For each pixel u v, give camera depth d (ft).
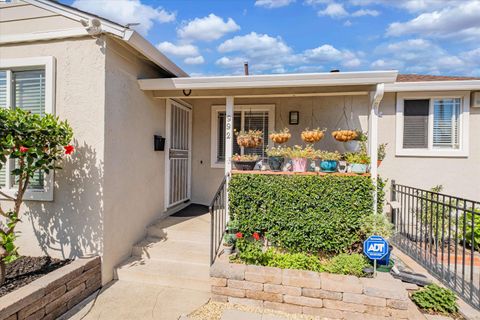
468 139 17.04
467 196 17.12
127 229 13.01
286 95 14.11
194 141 21.08
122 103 12.56
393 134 17.83
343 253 11.88
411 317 8.92
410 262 13.05
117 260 12.26
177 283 11.38
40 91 12.13
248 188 13.16
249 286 10.24
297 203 12.67
